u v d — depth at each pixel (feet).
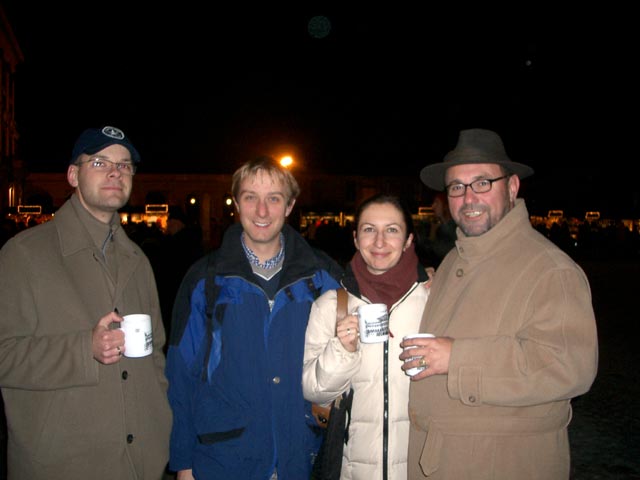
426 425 7.41
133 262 8.48
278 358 8.61
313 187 111.24
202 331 8.64
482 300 7.20
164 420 8.51
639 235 82.99
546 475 6.81
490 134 7.92
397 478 8.10
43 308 7.32
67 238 7.75
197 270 8.93
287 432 8.53
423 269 9.05
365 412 8.23
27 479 7.21
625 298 42.37
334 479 8.16
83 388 7.41
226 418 8.34
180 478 8.79
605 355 25.11
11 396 7.39
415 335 7.09
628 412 17.84
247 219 8.73
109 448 7.54
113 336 7.11
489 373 6.55
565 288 6.65
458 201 7.88
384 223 8.63
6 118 105.91
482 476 6.86
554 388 6.33
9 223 45.09
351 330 7.68
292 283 8.82
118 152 8.09
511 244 7.38
